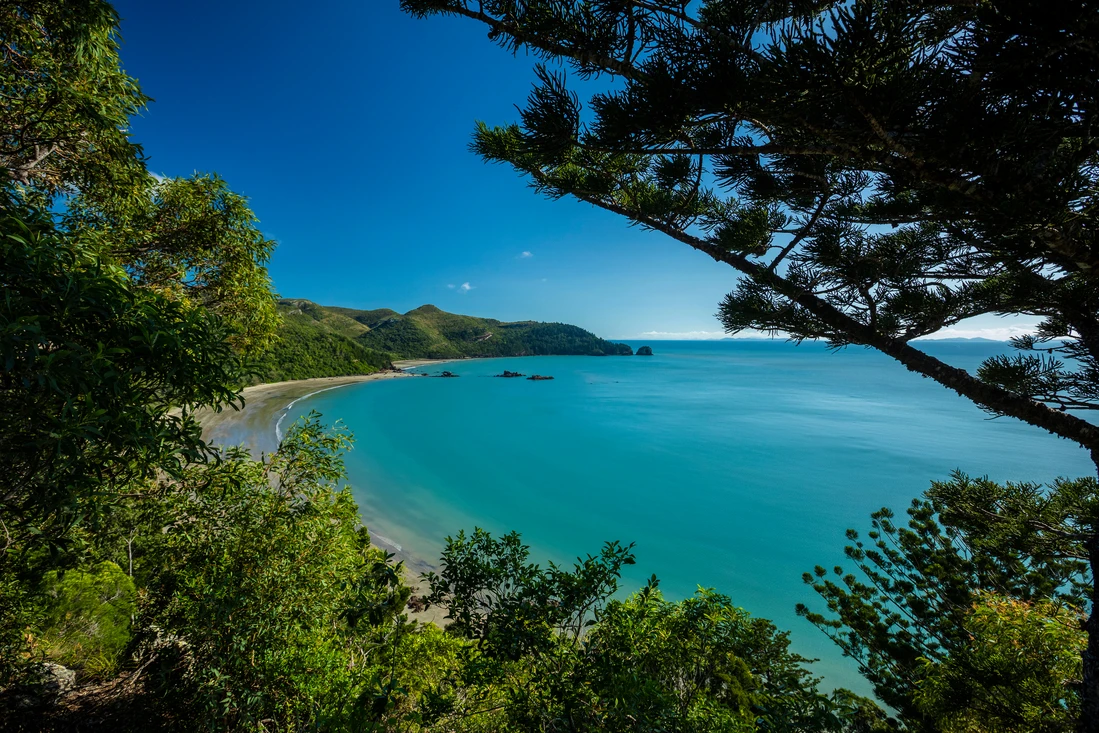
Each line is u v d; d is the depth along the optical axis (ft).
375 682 11.98
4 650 15.39
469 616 11.59
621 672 10.66
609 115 6.75
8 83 14.98
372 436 175.01
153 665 16.42
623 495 109.09
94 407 7.48
